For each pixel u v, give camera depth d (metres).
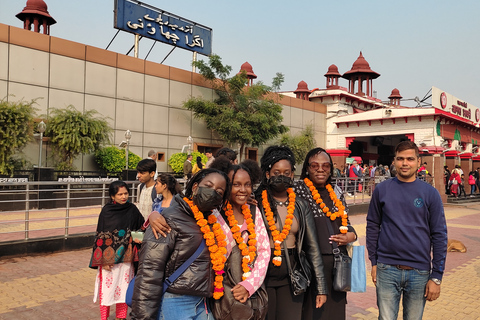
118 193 3.89
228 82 18.59
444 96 23.22
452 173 21.39
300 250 2.89
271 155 2.96
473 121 27.31
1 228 9.01
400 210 2.96
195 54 19.47
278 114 20.03
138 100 16.97
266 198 2.94
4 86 13.35
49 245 7.24
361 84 30.14
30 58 13.93
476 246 9.10
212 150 19.94
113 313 4.44
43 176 11.95
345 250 3.25
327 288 2.95
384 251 3.02
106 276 3.84
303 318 3.08
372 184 16.47
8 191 6.75
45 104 14.26
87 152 13.60
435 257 2.87
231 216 2.58
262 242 2.66
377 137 30.41
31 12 18.34
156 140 17.56
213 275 2.37
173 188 4.07
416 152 2.98
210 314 2.40
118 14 16.45
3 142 11.42
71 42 14.95
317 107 26.22
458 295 5.41
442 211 2.91
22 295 4.96
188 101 17.84
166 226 2.25
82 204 12.75
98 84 15.72
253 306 2.44
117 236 3.85
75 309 4.52
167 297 2.23
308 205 3.08
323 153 3.36
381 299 3.02
